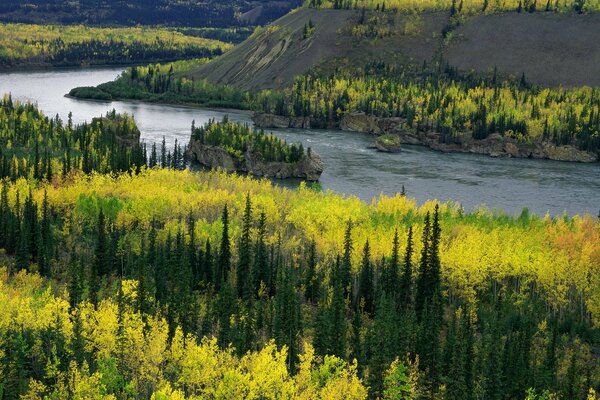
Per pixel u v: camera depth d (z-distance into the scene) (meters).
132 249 153.00
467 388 101.94
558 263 141.12
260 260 144.25
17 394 94.56
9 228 157.88
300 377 94.38
